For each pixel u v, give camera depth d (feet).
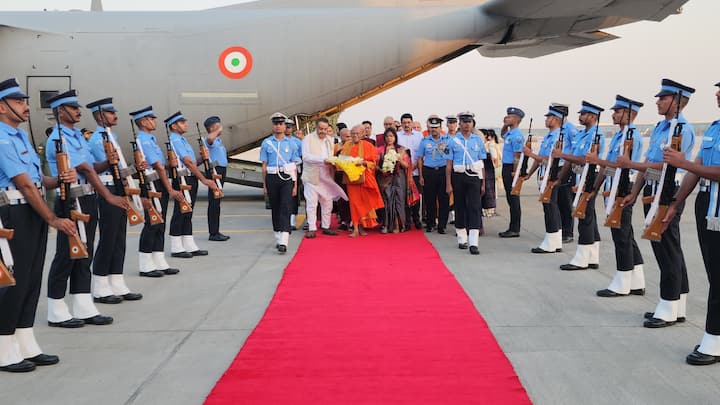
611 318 17.53
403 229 34.58
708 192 14.19
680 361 13.97
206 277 23.49
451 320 17.25
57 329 17.01
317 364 13.66
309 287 21.45
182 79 44.24
